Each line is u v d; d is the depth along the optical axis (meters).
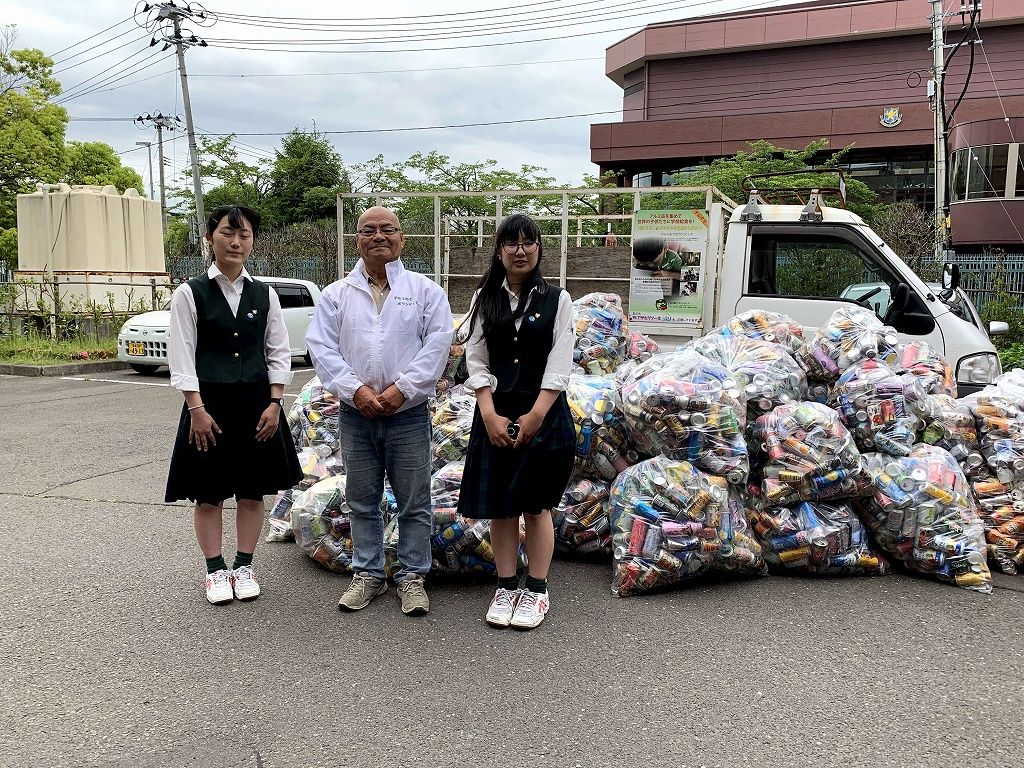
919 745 2.62
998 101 25.94
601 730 2.71
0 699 2.91
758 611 3.72
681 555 3.85
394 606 3.81
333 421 4.85
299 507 4.29
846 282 6.54
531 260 3.44
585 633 3.49
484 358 3.55
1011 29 27.22
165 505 5.45
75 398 10.45
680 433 3.97
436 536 4.05
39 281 16.78
